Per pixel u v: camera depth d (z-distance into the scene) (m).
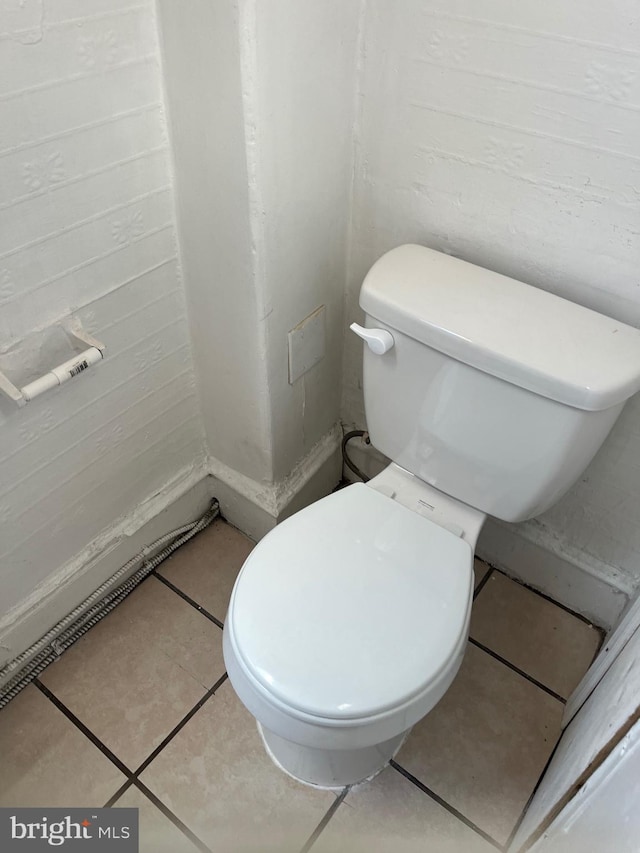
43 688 1.30
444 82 0.96
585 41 0.83
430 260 1.06
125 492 1.33
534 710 1.28
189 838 1.12
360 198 1.17
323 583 0.97
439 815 1.15
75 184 0.91
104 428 1.19
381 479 1.19
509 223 1.04
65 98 0.84
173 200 1.07
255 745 1.23
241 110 0.88
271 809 1.16
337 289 1.28
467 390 0.98
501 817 1.15
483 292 1.00
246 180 0.95
